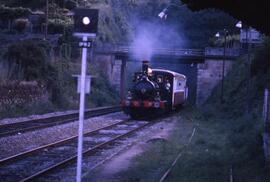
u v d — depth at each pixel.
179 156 17.83
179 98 47.44
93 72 64.31
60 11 79.62
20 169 14.50
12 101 37.59
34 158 16.58
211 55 68.44
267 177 13.12
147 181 13.31
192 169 15.27
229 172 14.48
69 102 48.22
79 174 10.08
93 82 61.94
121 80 73.44
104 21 86.12
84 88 10.01
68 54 62.78
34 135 22.64
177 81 44.62
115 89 72.00
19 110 36.91
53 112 41.03
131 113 38.59
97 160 17.03
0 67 42.22
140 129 29.27
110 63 72.06
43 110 39.81
